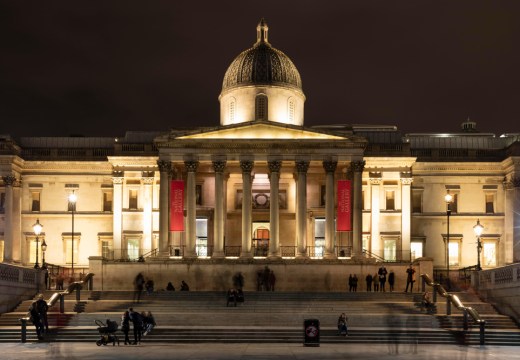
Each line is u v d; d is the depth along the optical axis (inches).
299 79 3415.4
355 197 2994.6
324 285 2888.8
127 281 2893.7
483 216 3390.7
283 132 3029.0
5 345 1840.6
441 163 3395.7
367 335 1967.3
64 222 3395.7
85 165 3412.9
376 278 2783.0
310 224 3275.1
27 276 2492.6
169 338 1936.5
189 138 3016.7
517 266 2188.7
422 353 1654.8
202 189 3289.9
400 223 3321.9
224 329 1987.0
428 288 2785.4
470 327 2096.5
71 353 1621.6
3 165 3287.4
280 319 2191.2
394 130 3636.8
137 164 3341.5
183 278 2898.6
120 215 3324.3
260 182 3284.9
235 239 3255.4
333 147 3006.9
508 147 3361.2
